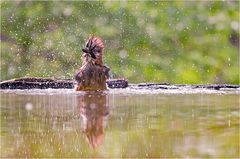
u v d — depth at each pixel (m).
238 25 27.25
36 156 3.94
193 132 5.10
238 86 15.30
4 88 14.52
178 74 24.72
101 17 26.62
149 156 3.91
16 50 24.23
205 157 3.79
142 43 25.83
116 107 8.56
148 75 24.34
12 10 26.50
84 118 6.73
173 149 4.11
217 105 8.94
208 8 28.02
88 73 13.91
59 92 13.20
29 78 14.71
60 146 4.40
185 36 26.62
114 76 23.84
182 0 28.12
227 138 4.64
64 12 26.50
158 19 27.17
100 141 4.63
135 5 27.67
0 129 5.54
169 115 7.06
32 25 25.69
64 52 23.67
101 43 14.19
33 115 7.23
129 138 4.78
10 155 3.95
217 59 25.78
